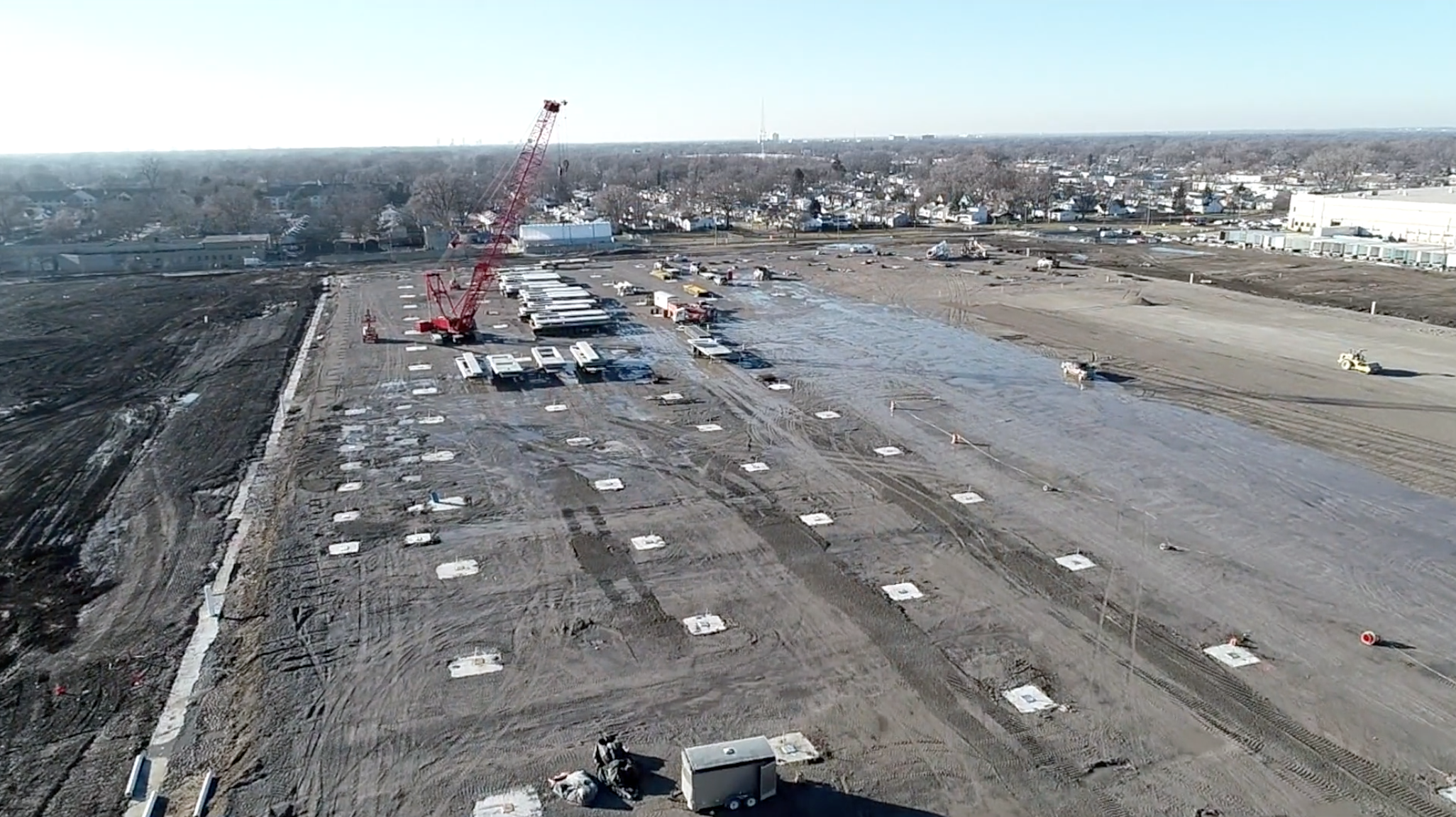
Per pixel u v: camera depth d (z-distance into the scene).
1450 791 21.17
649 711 24.17
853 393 54.31
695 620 28.75
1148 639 27.75
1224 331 70.44
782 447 44.97
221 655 26.97
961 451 44.31
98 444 46.16
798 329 72.75
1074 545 34.09
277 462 43.44
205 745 22.94
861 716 24.05
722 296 88.31
